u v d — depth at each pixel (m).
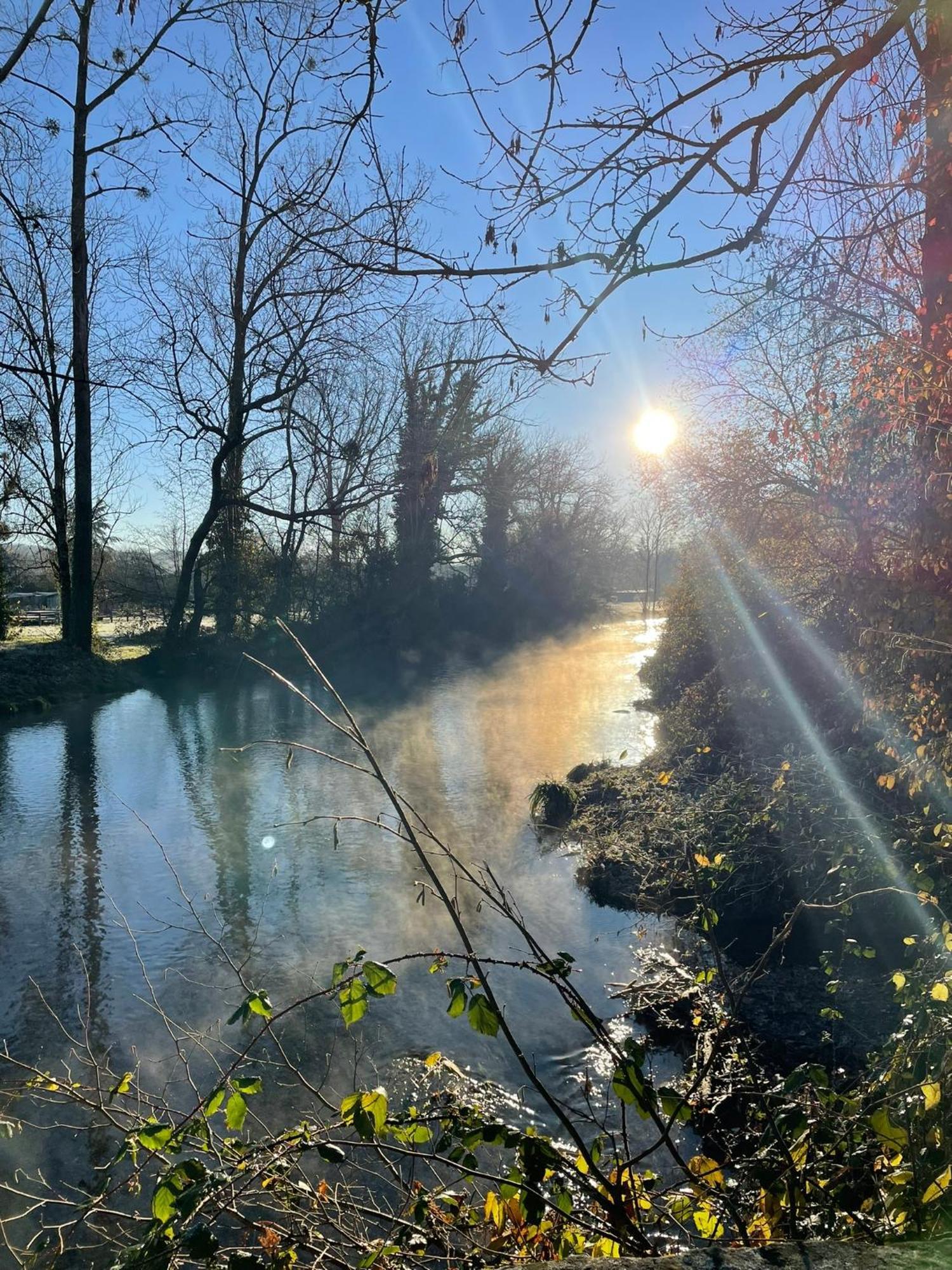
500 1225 2.83
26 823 13.15
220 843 12.18
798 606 13.07
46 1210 4.99
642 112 3.58
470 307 3.63
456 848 12.01
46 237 16.67
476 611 42.75
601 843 11.52
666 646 23.88
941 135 4.78
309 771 16.42
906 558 6.15
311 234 3.55
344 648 33.78
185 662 29.67
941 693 5.60
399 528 36.91
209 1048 6.84
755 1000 7.05
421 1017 7.26
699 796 12.42
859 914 7.80
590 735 19.97
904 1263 1.67
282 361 23.36
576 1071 6.43
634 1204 2.96
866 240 5.06
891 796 8.39
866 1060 5.52
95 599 32.53
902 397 6.18
